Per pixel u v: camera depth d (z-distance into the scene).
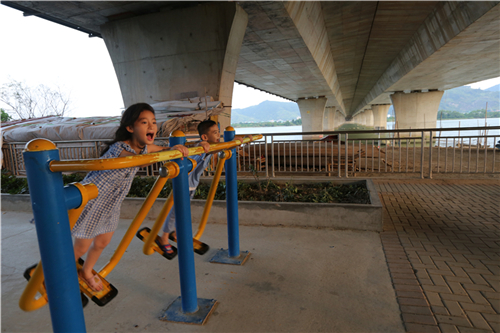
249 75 26.27
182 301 2.33
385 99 48.16
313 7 14.25
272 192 5.27
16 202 5.30
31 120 11.04
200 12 12.11
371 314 2.31
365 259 3.26
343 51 23.16
